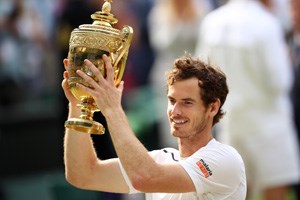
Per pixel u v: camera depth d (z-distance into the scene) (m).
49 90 33.41
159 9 32.00
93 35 13.79
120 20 33.09
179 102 14.35
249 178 25.83
